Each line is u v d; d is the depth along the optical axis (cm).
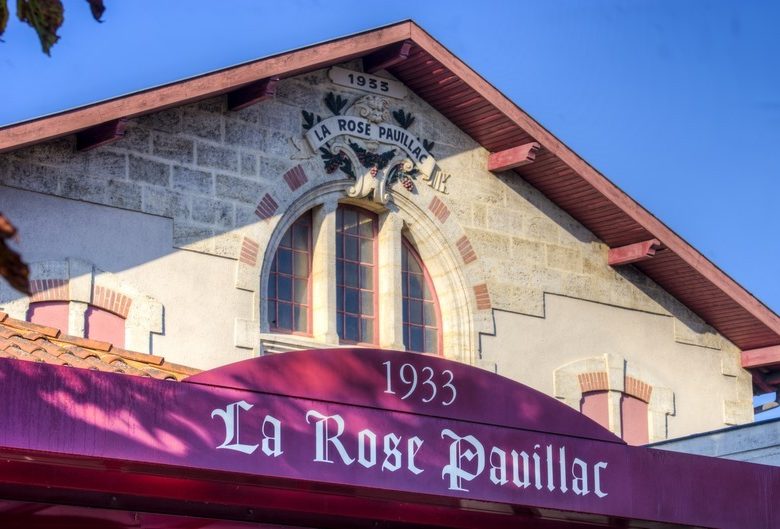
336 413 1008
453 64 1895
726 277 2111
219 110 1783
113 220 1677
